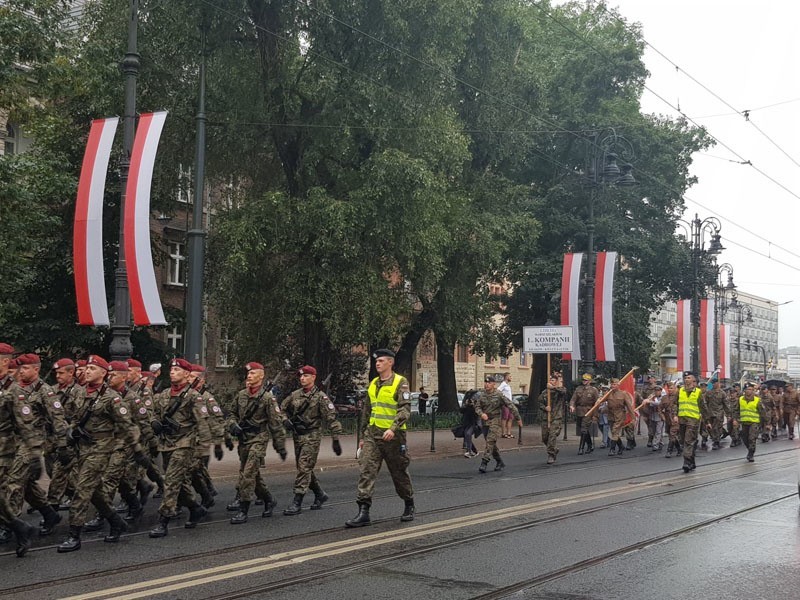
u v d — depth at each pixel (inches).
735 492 523.8
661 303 1563.7
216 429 372.2
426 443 939.3
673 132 1475.1
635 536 360.8
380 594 257.6
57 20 755.4
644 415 941.2
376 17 877.2
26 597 249.3
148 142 564.4
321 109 927.0
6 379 322.7
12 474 319.6
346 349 1293.1
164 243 1181.1
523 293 1443.2
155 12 844.0
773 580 283.0
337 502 463.5
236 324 979.9
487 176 1243.8
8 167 689.6
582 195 1414.9
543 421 765.9
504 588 266.8
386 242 932.6
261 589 261.1
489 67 1177.4
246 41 899.4
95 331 999.6
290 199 877.8
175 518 405.1
